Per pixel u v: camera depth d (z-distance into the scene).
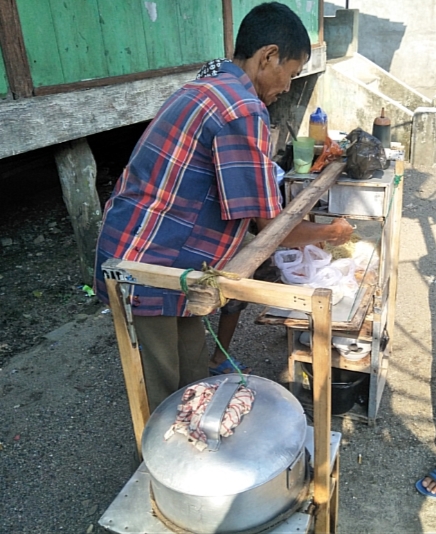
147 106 3.97
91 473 2.44
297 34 1.78
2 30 2.94
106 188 6.51
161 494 1.37
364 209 2.26
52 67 3.26
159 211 1.78
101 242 1.89
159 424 1.46
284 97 7.39
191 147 1.70
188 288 1.33
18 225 5.60
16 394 3.01
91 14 3.42
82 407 2.87
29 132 3.19
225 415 1.37
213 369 2.95
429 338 3.22
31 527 2.19
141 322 1.87
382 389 2.72
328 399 1.34
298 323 2.21
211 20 4.51
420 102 8.04
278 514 1.38
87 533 2.14
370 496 2.21
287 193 2.43
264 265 2.49
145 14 3.81
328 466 1.43
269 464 1.31
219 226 1.83
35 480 2.42
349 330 2.09
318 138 2.46
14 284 4.35
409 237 4.74
